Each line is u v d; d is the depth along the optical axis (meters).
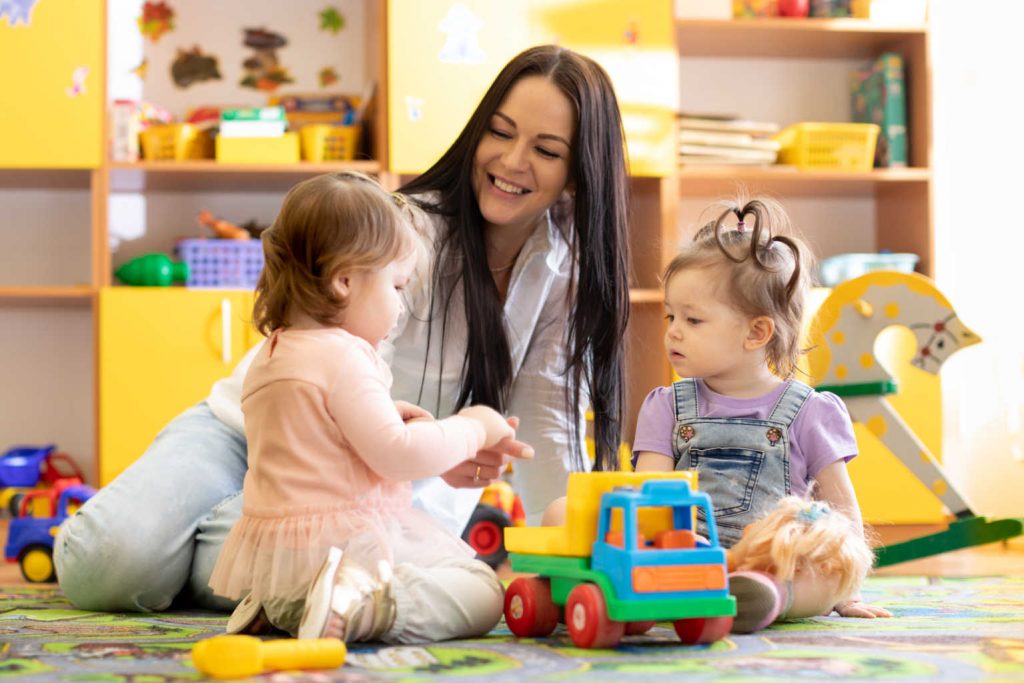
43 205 3.21
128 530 1.63
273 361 1.26
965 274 3.32
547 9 2.95
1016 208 3.29
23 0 2.87
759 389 1.52
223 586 1.29
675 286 1.51
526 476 1.80
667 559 1.14
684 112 3.26
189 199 3.23
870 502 2.95
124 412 2.85
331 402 1.23
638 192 3.16
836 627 1.34
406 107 2.90
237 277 2.97
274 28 3.27
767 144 3.09
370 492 1.27
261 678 1.02
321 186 1.27
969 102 3.36
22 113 2.87
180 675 1.05
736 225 1.68
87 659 1.16
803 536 1.33
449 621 1.25
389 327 1.30
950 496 2.04
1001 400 3.27
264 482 1.25
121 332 2.85
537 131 1.57
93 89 2.89
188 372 2.86
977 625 1.36
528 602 1.26
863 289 2.10
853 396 2.08
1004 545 2.92
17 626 1.47
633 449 1.58
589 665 1.07
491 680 0.99
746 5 3.14
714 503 1.49
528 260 1.69
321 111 3.22
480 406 1.40
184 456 1.75
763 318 1.49
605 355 1.70
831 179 3.13
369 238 1.25
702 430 1.52
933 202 3.12
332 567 1.18
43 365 3.20
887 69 3.16
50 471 3.05
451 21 2.92
